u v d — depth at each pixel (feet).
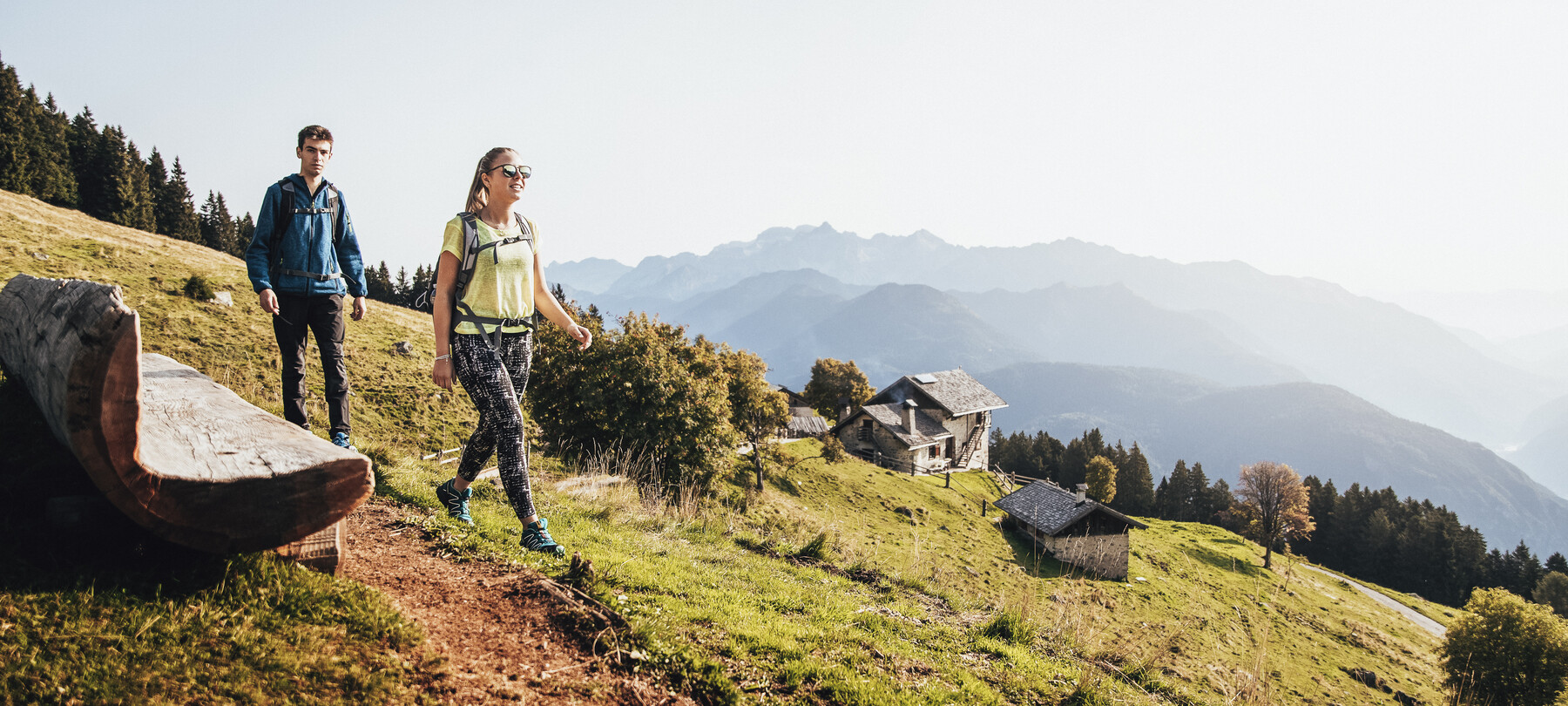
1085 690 15.90
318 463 7.64
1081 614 25.17
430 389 64.90
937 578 29.99
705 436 80.74
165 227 330.34
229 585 8.13
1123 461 406.82
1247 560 192.75
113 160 288.10
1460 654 128.47
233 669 7.11
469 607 11.10
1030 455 424.05
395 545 13.58
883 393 241.14
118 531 7.99
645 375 79.05
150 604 7.46
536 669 9.53
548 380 81.20
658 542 23.20
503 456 13.75
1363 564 349.61
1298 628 120.88
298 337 16.01
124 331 5.98
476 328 13.28
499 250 13.26
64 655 6.48
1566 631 125.59
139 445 6.77
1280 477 241.14
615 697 9.34
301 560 9.16
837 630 15.80
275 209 15.49
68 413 5.80
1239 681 21.43
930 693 12.51
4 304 9.97
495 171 13.43
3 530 7.49
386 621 8.88
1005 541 139.03
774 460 133.39
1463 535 345.10
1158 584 127.34
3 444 8.67
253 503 7.18
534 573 12.87
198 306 67.67
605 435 76.18
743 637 12.71
